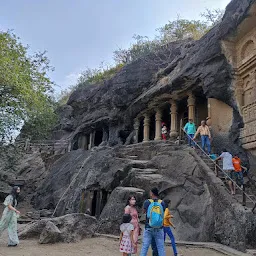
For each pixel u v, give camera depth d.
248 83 13.84
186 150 12.12
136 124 23.47
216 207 9.13
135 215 6.69
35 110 18.41
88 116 27.58
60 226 8.83
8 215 7.71
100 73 36.00
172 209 10.13
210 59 15.02
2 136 19.80
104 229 10.26
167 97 19.39
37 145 29.78
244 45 14.06
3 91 16.03
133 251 5.91
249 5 12.19
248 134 12.92
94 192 14.60
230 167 10.53
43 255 6.78
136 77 22.30
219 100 15.48
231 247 7.87
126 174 12.94
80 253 7.25
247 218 7.94
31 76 18.41
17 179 25.02
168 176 11.40
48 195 20.72
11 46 17.17
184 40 23.12
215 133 15.12
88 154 20.95
